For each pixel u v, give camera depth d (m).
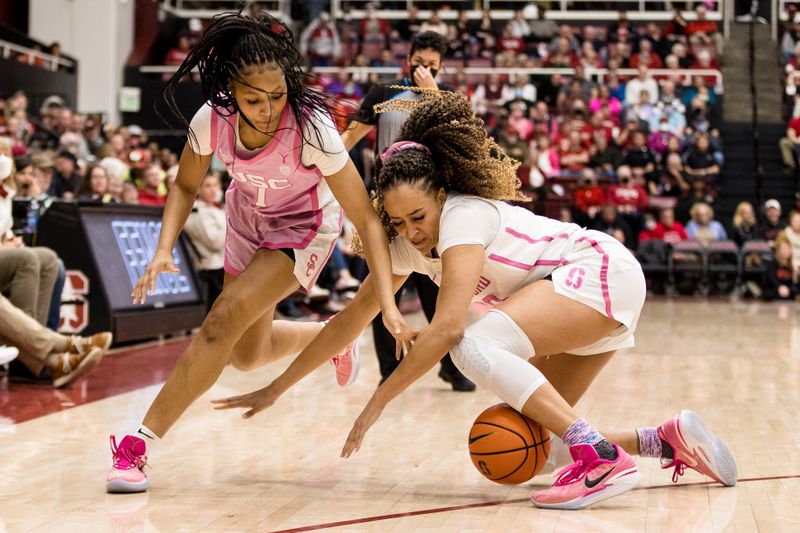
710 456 2.98
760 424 4.18
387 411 4.46
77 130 11.32
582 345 2.86
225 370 5.79
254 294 3.05
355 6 18.48
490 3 18.47
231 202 3.33
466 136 2.85
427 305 4.84
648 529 2.56
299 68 2.88
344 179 2.95
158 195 8.73
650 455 3.05
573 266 2.85
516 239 2.86
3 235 5.43
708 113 15.83
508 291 2.92
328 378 5.51
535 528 2.56
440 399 4.81
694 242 12.98
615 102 15.49
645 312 10.65
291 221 3.21
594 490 2.74
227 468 3.29
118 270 6.77
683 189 13.99
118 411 4.38
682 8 18.47
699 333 8.34
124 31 16.03
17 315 4.97
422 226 2.85
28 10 15.84
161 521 2.62
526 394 2.73
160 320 7.08
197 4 17.86
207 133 2.98
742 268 12.89
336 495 2.93
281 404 4.61
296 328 3.60
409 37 17.91
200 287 7.74
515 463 2.75
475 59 16.88
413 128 2.90
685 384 5.38
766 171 15.82
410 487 3.04
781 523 2.62
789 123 15.80
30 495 2.89
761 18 18.27
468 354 2.73
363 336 7.93
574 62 16.81
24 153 8.92
